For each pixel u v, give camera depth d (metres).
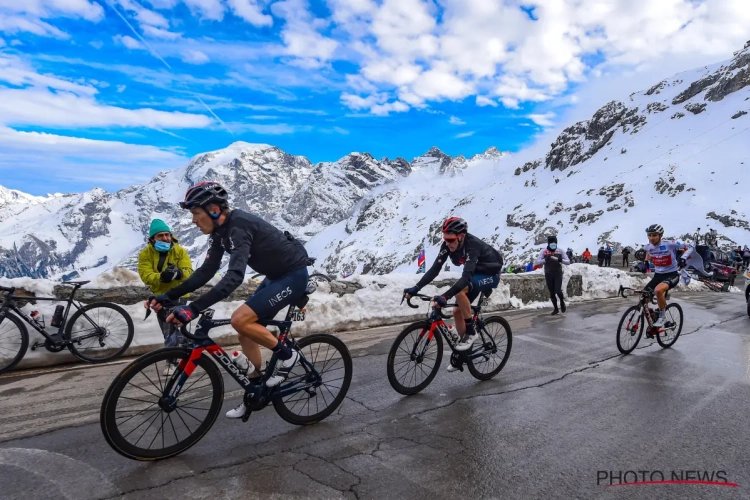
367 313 8.55
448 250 4.85
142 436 3.16
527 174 167.75
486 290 5.10
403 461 3.16
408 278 9.44
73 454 3.18
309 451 3.29
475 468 3.07
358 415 4.02
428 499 2.69
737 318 9.91
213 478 2.89
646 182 91.06
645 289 6.66
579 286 13.45
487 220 139.50
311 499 2.67
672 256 6.57
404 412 4.11
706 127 108.31
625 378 5.24
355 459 3.18
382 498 2.69
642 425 3.84
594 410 4.19
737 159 83.75
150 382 3.16
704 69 145.00
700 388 4.88
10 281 5.35
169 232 5.28
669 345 7.00
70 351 5.49
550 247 10.27
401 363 4.55
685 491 2.81
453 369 5.09
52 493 2.67
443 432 3.66
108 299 5.99
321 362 3.91
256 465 3.07
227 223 3.28
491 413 4.10
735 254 29.03
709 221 65.44
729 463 3.18
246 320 3.33
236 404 4.21
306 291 3.72
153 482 2.82
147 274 5.16
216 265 3.35
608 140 138.12
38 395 4.44
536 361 5.98
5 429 3.60
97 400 4.31
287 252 3.51
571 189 116.94
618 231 74.75
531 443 3.48
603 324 8.95
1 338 5.13
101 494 2.67
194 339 3.22
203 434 3.31
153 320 6.24
